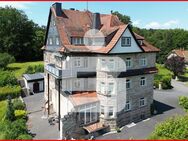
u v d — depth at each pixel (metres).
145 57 40.50
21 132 31.89
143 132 35.09
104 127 35.44
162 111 44.62
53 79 42.12
